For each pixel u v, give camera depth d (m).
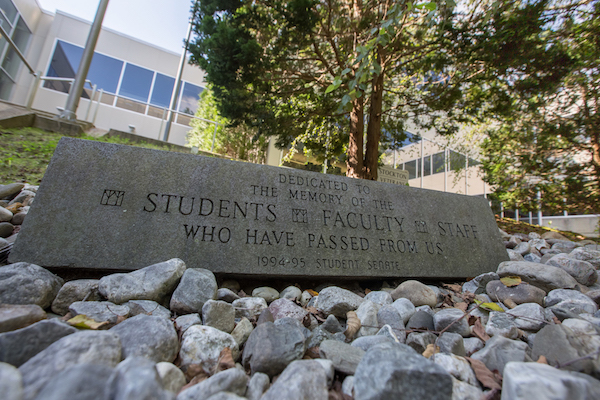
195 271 2.26
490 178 8.38
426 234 3.59
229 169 3.07
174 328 1.72
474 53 5.54
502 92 6.17
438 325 2.09
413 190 3.81
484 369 1.57
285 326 1.72
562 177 7.38
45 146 5.75
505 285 2.75
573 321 1.91
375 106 6.47
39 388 1.04
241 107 5.73
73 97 7.91
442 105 6.51
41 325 1.39
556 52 5.20
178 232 2.68
